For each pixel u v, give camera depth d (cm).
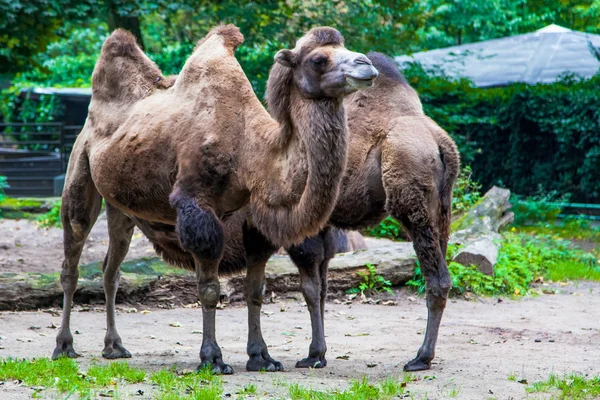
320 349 2120
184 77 2138
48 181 7994
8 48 5784
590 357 2273
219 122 2020
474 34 10062
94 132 2250
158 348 2373
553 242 4712
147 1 5109
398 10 5734
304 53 1833
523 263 3762
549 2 9344
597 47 7525
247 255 2086
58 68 10219
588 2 8669
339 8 5691
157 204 2112
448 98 6656
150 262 3212
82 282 3002
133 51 2300
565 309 3162
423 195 2141
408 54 5941
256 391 1777
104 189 2170
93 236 4762
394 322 2869
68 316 2217
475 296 3375
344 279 3312
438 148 2197
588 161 6581
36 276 2966
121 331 2627
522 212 6141
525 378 1961
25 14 5138
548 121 6700
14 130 9506
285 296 3238
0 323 2638
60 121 9269
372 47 5619
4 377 1834
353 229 2375
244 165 1989
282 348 2411
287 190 1875
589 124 6562
